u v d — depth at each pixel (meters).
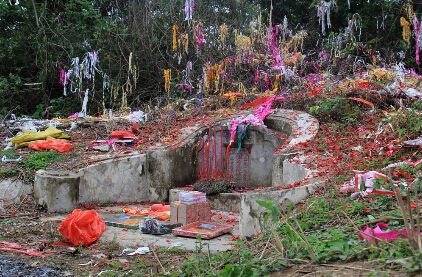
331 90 13.89
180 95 17.58
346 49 17.84
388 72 14.36
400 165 7.98
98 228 8.45
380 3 19.36
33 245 8.10
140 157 11.33
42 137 12.48
